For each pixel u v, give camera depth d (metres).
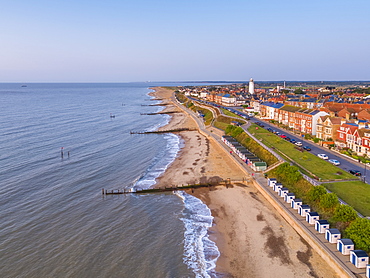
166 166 88.12
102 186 72.50
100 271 41.25
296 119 125.56
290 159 81.19
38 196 65.50
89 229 52.28
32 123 157.25
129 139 127.19
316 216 48.91
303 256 43.66
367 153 80.00
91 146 112.06
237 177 76.38
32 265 42.06
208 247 47.38
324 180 64.56
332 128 97.94
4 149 103.31
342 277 37.81
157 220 56.22
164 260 44.00
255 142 101.06
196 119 175.62
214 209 60.44
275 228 51.91
